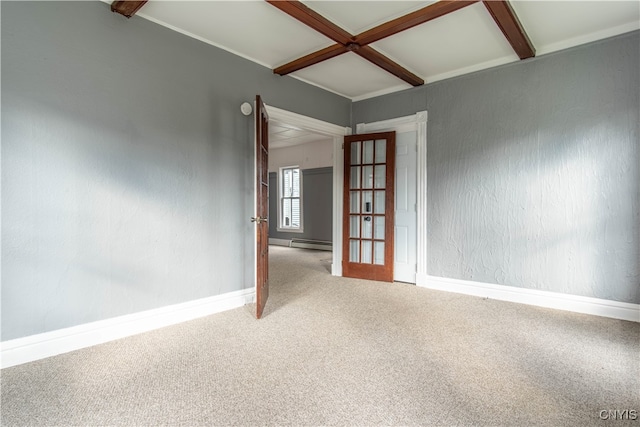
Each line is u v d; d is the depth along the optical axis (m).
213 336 2.57
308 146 8.09
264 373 2.02
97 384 1.90
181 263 2.91
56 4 2.24
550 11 2.63
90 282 2.41
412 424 1.56
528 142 3.33
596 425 1.54
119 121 2.53
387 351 2.31
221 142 3.19
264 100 3.57
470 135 3.69
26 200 2.14
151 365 2.12
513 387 1.85
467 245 3.74
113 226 2.51
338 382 1.92
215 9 2.59
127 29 2.57
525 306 3.28
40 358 2.20
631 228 2.84
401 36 3.03
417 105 4.10
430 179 4.01
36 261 2.19
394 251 4.39
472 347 2.36
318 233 7.91
